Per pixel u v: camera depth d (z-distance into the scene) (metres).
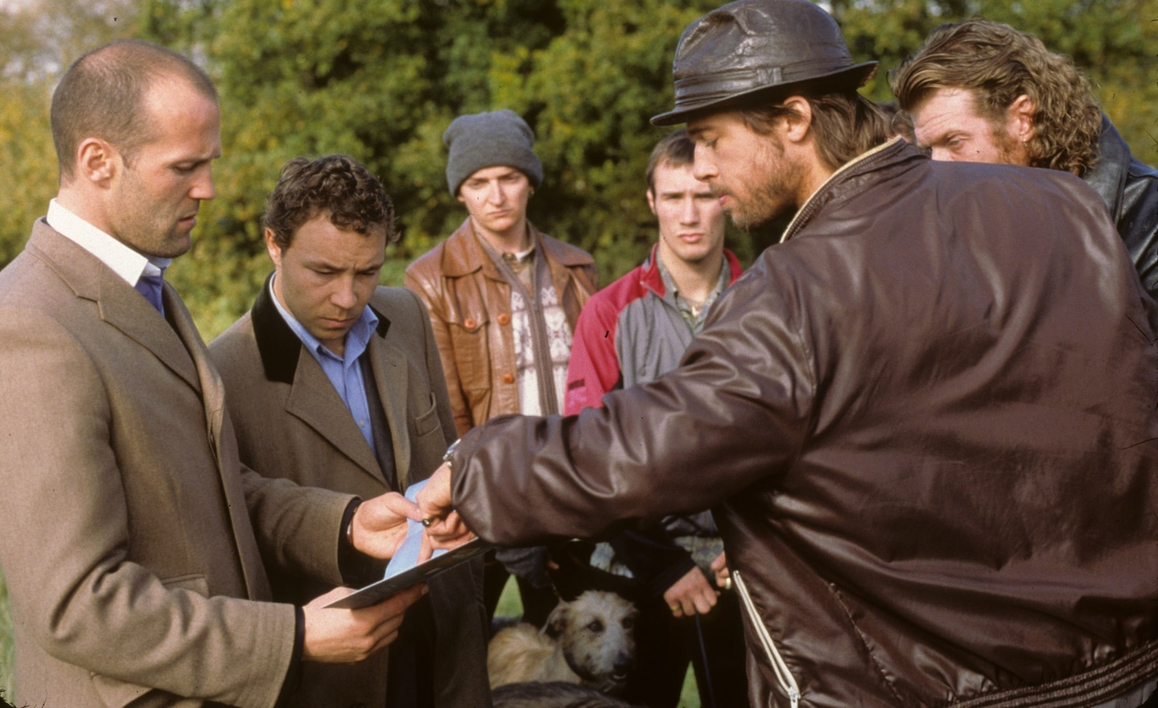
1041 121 2.43
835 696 1.60
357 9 13.48
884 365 1.56
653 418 1.55
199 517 1.86
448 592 2.44
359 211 2.17
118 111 1.76
